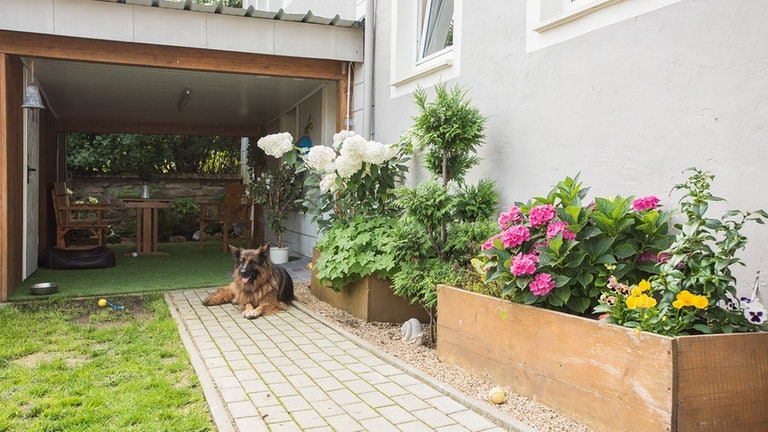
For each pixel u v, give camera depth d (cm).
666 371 210
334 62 678
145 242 980
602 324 239
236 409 276
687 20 284
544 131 388
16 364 351
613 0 325
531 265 274
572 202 298
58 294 576
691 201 274
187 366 346
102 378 321
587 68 349
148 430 250
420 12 612
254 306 520
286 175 845
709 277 228
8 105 547
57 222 862
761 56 250
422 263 420
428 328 445
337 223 545
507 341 296
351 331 440
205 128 1205
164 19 584
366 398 293
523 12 407
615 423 232
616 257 279
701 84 277
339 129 695
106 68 666
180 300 563
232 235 1362
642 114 310
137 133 1164
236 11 601
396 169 551
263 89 809
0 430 253
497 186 438
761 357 224
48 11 541
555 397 265
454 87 487
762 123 250
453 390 297
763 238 250
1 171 534
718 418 216
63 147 1168
